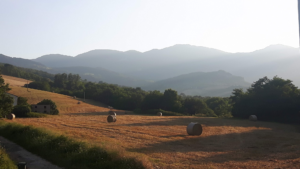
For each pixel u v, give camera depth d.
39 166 10.25
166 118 42.62
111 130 22.92
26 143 13.84
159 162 11.24
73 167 9.75
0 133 17.84
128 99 80.75
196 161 11.90
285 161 12.18
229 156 13.38
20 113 40.16
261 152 14.80
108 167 9.28
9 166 9.25
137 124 30.09
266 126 33.31
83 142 12.27
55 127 24.23
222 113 66.19
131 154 10.73
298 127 33.06
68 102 72.00
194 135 22.50
